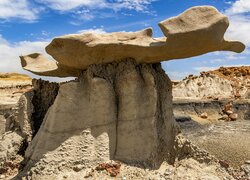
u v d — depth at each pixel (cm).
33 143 1617
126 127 1578
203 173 1509
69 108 1558
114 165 1477
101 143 1530
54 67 1933
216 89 6109
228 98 5347
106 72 1622
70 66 1672
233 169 1634
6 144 1725
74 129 1550
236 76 6706
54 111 1548
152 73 1631
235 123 4134
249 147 2619
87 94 1600
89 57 1576
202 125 3894
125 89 1595
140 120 1590
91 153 1510
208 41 1438
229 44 1523
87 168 1482
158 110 1652
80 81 1623
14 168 1655
